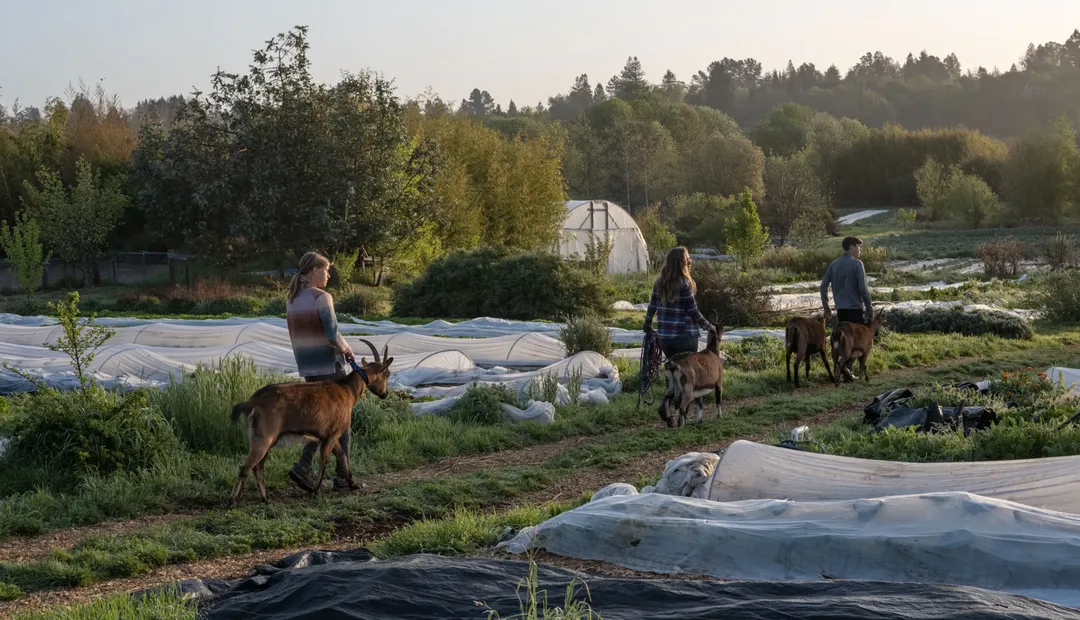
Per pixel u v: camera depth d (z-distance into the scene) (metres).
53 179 41.44
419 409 11.27
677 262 10.76
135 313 29.52
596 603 4.14
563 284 26.02
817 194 80.44
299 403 7.49
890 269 43.44
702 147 99.75
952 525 4.75
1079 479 5.63
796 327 14.36
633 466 9.20
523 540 5.74
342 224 35.47
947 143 105.19
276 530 6.76
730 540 5.09
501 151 47.38
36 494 7.37
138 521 7.18
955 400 9.79
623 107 124.00
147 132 37.59
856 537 4.84
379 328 21.89
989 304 27.42
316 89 36.81
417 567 4.52
